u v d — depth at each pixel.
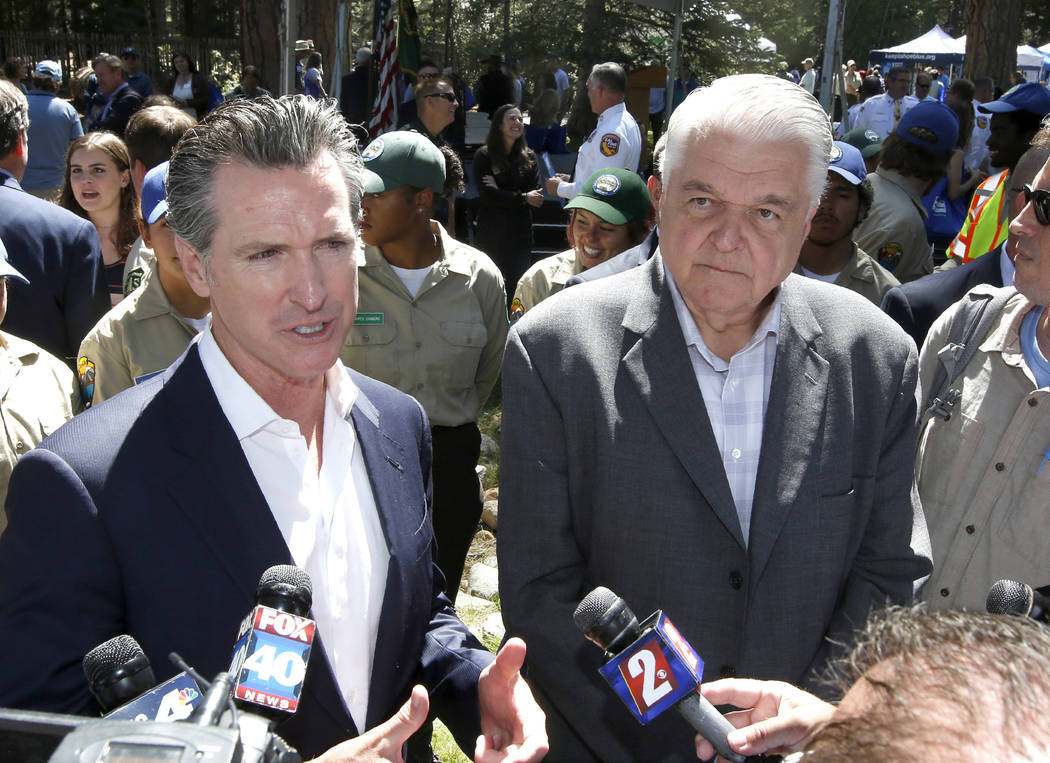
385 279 3.28
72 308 3.21
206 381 1.52
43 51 26.00
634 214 3.74
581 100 16.77
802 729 1.27
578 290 1.93
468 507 3.44
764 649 1.74
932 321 2.75
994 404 2.17
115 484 1.40
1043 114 4.34
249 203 1.39
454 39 31.03
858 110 13.75
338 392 1.63
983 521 2.15
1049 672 0.72
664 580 1.76
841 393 1.81
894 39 35.00
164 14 30.81
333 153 1.47
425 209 3.31
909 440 1.87
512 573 1.83
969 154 10.18
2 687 1.32
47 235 3.14
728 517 1.72
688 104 1.71
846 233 3.45
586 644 1.75
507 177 7.84
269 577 1.23
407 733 1.25
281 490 1.52
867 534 1.87
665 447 1.77
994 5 16.00
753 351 1.83
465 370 3.35
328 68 14.30
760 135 1.61
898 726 0.71
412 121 8.41
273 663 1.15
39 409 2.36
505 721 1.50
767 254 1.67
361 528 1.59
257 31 14.29
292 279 1.42
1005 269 2.68
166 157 3.65
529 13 27.33
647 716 1.30
